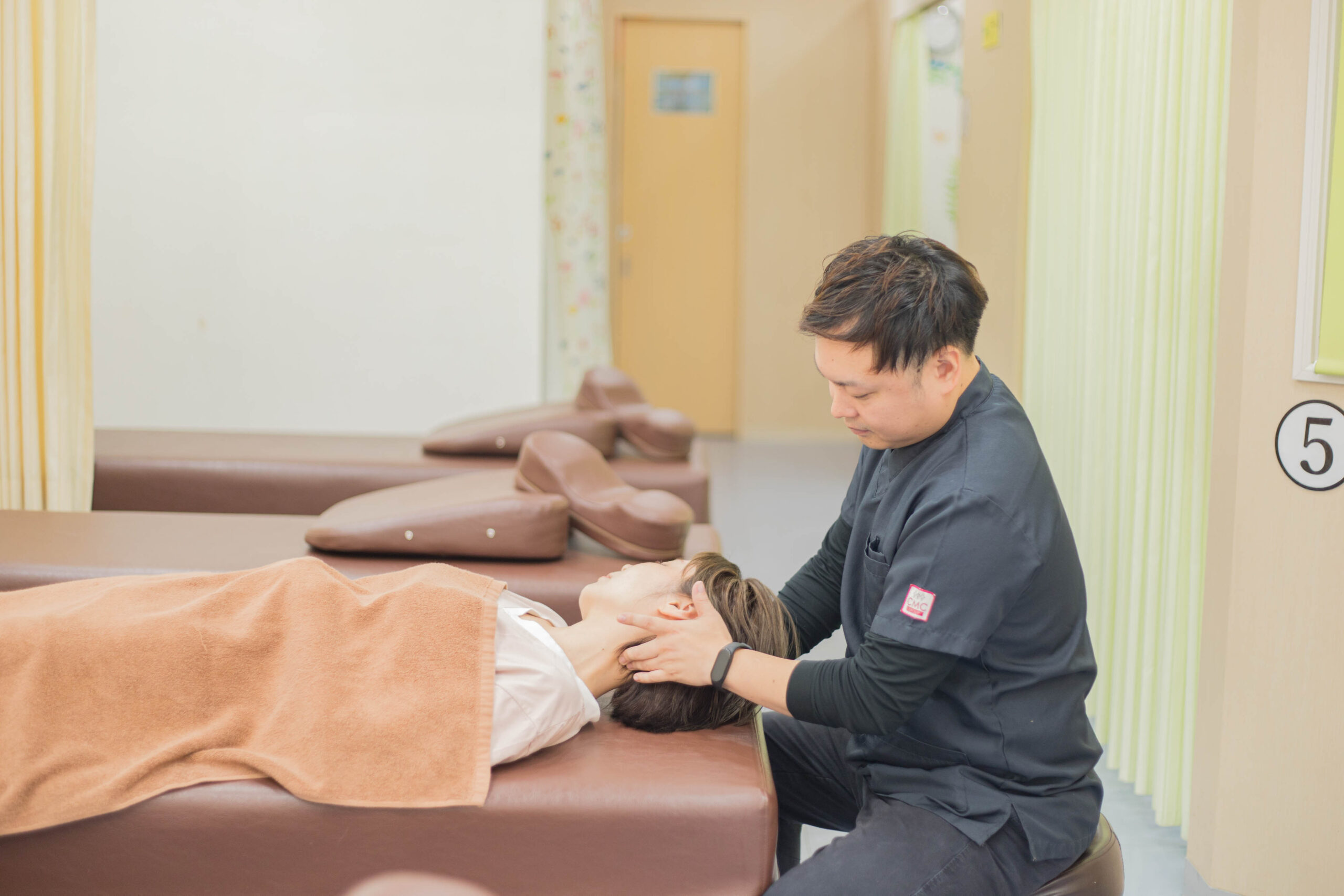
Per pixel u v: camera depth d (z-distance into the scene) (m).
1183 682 2.19
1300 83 1.74
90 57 2.67
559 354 4.61
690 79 7.06
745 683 1.38
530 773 1.34
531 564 2.21
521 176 4.08
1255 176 1.78
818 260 7.16
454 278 4.12
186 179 4.01
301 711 1.33
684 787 1.32
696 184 7.15
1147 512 2.30
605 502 2.26
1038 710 1.33
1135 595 2.34
